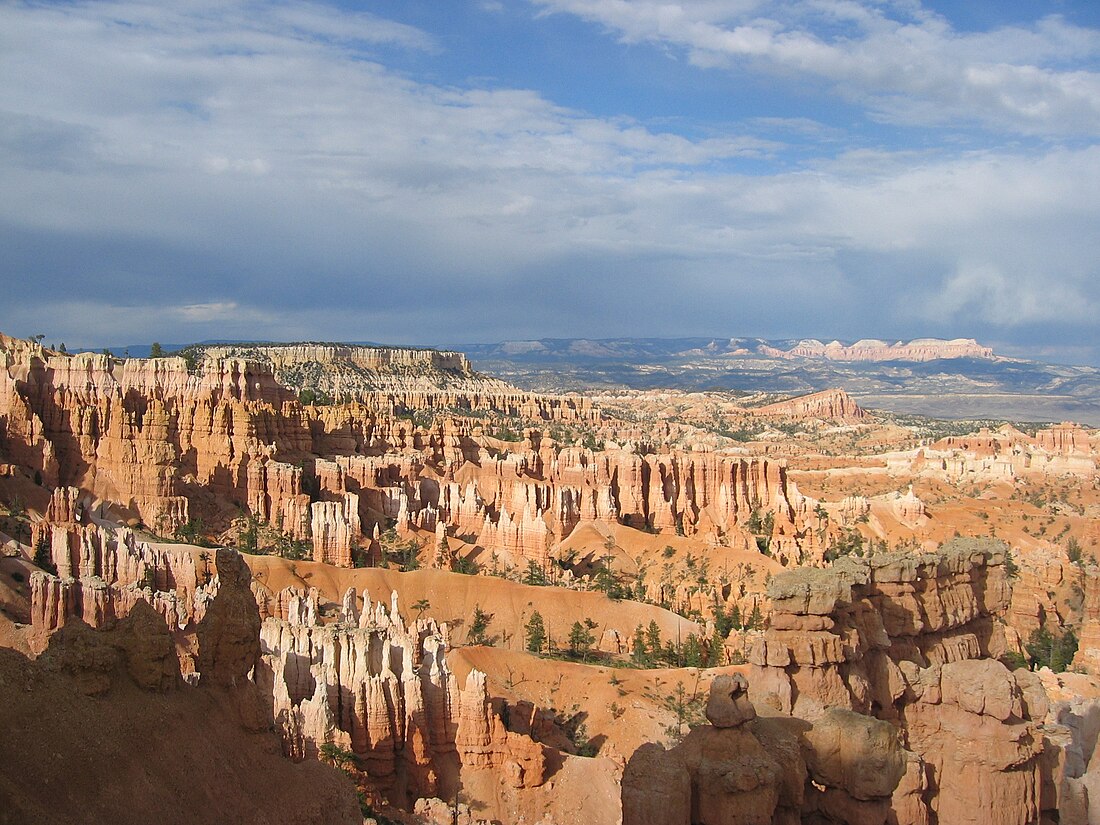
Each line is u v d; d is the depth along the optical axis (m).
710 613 153.00
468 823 76.50
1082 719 55.34
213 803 40.78
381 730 83.00
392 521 197.62
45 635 92.88
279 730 72.06
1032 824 43.78
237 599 47.75
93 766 36.81
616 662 128.00
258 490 187.75
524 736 86.25
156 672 42.47
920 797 41.19
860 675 46.84
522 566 182.62
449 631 139.88
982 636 58.78
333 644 85.56
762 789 36.84
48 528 117.69
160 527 166.25
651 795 36.19
